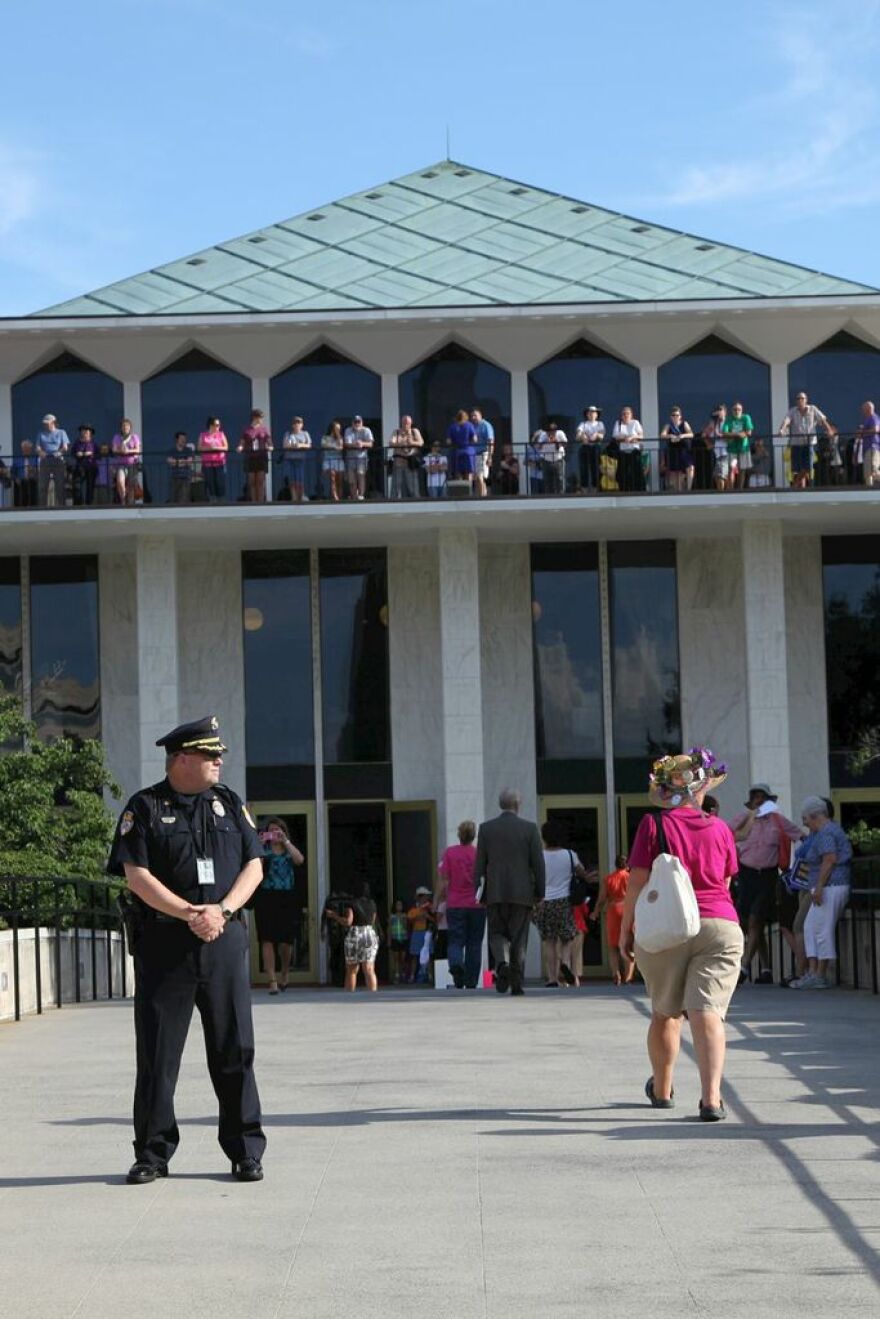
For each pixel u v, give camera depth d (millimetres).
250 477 35375
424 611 38312
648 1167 8750
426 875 37250
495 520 36000
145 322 36250
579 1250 7055
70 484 35312
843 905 21391
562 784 38156
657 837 10516
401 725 38125
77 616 38188
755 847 23688
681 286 38031
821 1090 11188
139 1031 8820
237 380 37469
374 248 41094
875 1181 8250
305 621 38344
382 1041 15227
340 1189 8414
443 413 37500
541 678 38312
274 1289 6574
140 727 36156
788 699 38188
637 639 38406
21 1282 6750
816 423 35500
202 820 8883
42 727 38031
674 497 35344
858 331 37094
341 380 37500
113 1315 6262
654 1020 10695
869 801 38031
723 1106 10695
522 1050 14117
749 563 36406
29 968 19828
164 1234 7531
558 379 37562
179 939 8773
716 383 37469
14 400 37344
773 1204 7797
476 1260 6938
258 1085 12219
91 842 31609
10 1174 9047
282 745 38125
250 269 39938
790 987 21859
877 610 38312
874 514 36312
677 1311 6129
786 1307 6145
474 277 38938
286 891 25391
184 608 38281
